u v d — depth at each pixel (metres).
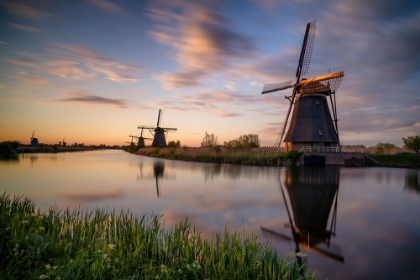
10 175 19.83
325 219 9.05
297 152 31.03
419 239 7.19
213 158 35.00
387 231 7.87
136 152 68.25
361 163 32.22
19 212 7.02
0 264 4.37
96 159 39.62
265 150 38.56
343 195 13.16
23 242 4.71
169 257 5.17
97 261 4.14
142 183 16.55
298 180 18.19
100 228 6.12
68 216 6.86
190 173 22.05
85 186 15.29
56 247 4.84
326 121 32.94
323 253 6.25
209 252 5.08
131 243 5.57
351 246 6.71
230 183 16.66
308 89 33.22
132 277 4.19
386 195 13.29
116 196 12.49
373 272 5.36
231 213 9.62
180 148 45.75
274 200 11.85
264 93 37.19
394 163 31.75
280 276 4.49
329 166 29.58
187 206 10.61
